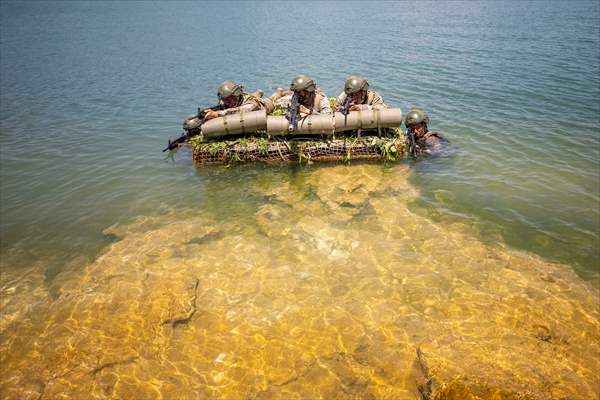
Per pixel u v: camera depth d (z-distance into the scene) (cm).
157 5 8262
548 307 586
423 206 862
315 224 812
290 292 636
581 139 1153
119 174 1074
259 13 5812
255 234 790
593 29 2880
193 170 1080
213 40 3344
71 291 662
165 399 480
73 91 1923
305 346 538
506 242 739
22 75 2272
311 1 8238
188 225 831
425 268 676
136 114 1574
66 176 1073
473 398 456
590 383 472
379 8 5597
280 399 472
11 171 1106
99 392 493
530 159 1048
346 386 482
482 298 607
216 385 493
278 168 1059
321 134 1061
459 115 1371
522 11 4219
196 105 1670
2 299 653
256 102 1120
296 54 2550
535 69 1900
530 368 491
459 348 521
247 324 579
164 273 690
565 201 859
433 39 2803
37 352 554
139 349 548
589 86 1616
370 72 1983
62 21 5200
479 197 886
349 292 630
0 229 845
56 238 810
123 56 2770
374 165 1049
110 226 842
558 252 710
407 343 536
